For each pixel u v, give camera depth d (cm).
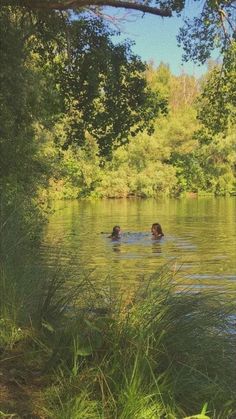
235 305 474
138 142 6078
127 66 1321
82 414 369
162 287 493
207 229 2731
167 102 1396
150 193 5916
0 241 612
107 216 3538
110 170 5912
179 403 392
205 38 1125
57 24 1194
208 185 6075
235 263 1652
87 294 534
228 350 443
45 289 538
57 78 1345
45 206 1705
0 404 379
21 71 1105
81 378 401
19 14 1109
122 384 390
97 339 425
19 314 497
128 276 1317
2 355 455
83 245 2052
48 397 391
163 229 2744
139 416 369
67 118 1453
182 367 411
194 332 443
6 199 863
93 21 1254
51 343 461
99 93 1334
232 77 1266
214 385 406
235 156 5878
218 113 1351
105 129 1373
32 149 1295
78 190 4978
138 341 417
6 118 1115
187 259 1745
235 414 398
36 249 723
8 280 530
